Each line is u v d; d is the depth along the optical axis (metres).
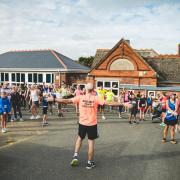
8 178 5.99
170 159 7.76
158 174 6.48
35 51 34.69
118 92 27.80
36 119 14.82
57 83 29.67
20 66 31.75
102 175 6.32
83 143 9.40
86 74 30.41
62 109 19.14
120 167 6.94
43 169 6.62
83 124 6.66
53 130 11.74
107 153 8.23
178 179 6.18
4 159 7.40
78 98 6.77
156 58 31.02
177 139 10.61
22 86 21.33
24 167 6.75
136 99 14.48
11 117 14.05
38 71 30.58
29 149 8.47
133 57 26.89
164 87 25.75
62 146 8.90
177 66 29.42
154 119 16.17
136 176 6.31
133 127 13.10
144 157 7.91
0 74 32.88
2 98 11.05
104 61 28.34
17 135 10.61
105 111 19.41
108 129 12.35
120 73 27.62
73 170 6.60
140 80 26.80
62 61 31.38
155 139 10.48
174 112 9.63
